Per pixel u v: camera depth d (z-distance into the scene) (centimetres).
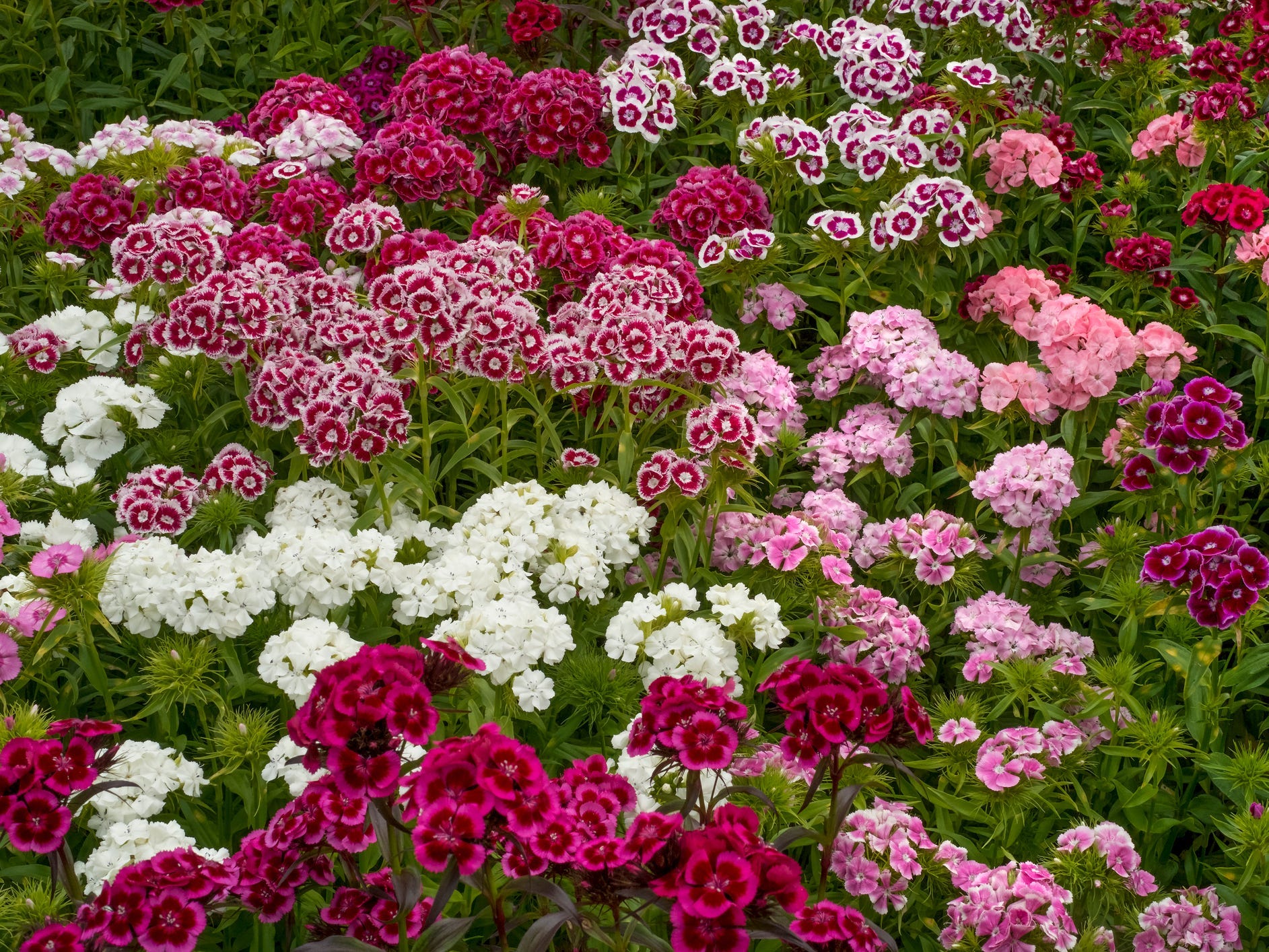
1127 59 219
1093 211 206
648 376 171
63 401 171
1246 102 199
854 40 211
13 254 198
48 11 219
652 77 202
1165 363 180
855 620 168
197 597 158
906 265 196
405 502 171
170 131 199
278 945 150
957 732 158
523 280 178
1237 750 161
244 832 155
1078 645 167
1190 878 162
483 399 172
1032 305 189
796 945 134
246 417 180
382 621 167
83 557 156
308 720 135
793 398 184
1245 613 158
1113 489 182
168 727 155
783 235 196
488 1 219
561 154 204
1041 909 147
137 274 178
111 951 135
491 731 136
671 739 139
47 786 137
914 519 173
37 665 158
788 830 143
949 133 199
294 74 230
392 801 138
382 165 194
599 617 169
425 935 136
